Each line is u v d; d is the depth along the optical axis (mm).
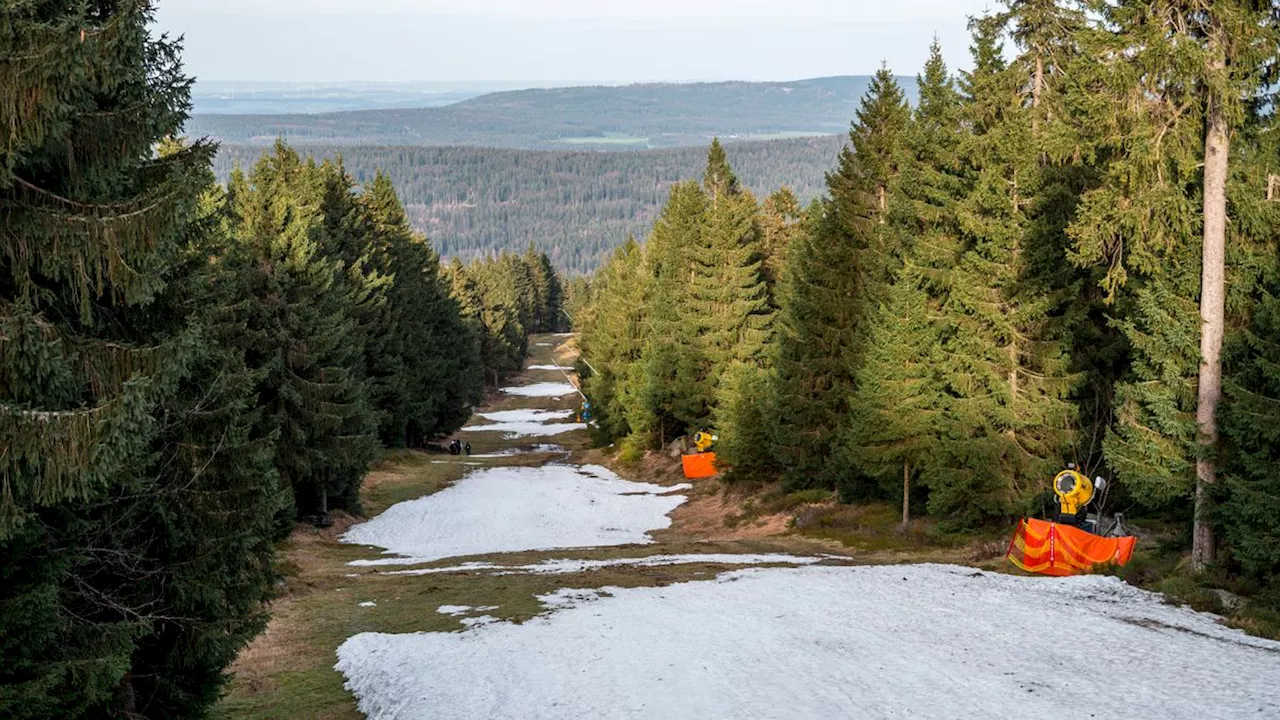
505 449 78188
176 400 13672
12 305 8219
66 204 8828
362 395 40250
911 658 14711
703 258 51344
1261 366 17891
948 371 27938
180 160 11125
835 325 37156
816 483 39594
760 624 17672
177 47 10898
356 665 17766
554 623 19047
